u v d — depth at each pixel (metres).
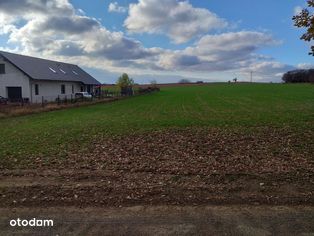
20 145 12.17
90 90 59.50
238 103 38.00
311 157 9.36
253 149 10.63
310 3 9.18
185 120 19.55
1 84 39.03
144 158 9.71
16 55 42.25
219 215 5.52
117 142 12.48
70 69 56.28
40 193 6.72
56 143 12.44
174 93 73.81
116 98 50.81
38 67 44.00
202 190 6.71
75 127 17.25
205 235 4.81
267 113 23.72
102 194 6.58
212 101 43.12
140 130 15.58
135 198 6.34
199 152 10.41
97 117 23.27
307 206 5.86
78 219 5.45
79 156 10.12
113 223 5.26
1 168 8.82
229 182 7.20
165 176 7.71
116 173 8.08
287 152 10.06
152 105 37.03
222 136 13.23
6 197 6.54
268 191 6.61
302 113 22.59
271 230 4.94
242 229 4.98
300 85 99.88
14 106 30.36
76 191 6.79
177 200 6.21
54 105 32.38
